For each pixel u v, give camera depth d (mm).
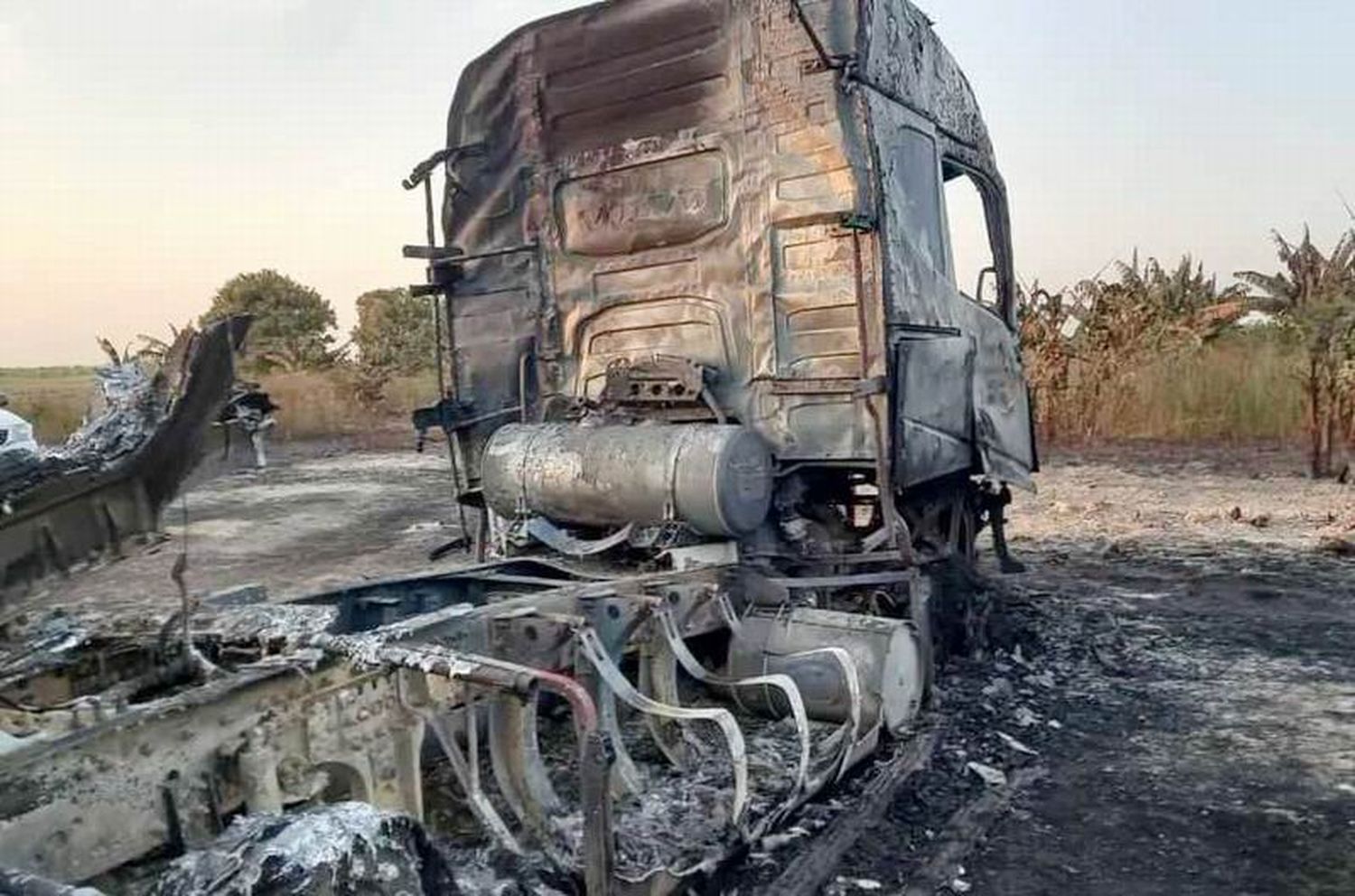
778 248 5137
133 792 2408
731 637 4598
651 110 5520
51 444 2508
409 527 12141
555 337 5910
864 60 4934
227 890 2025
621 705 4457
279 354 31078
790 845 3682
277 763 2740
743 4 5188
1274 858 3635
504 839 3150
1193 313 17953
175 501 2523
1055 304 17391
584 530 5270
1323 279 16109
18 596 2299
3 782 2156
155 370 2408
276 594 8055
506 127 6023
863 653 4406
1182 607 7266
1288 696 5375
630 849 3432
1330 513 10547
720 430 4785
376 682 3049
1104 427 16891
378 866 2168
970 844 3738
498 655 3504
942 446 5547
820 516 5574
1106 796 4172
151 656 3215
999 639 6223
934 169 5777
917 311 5258
